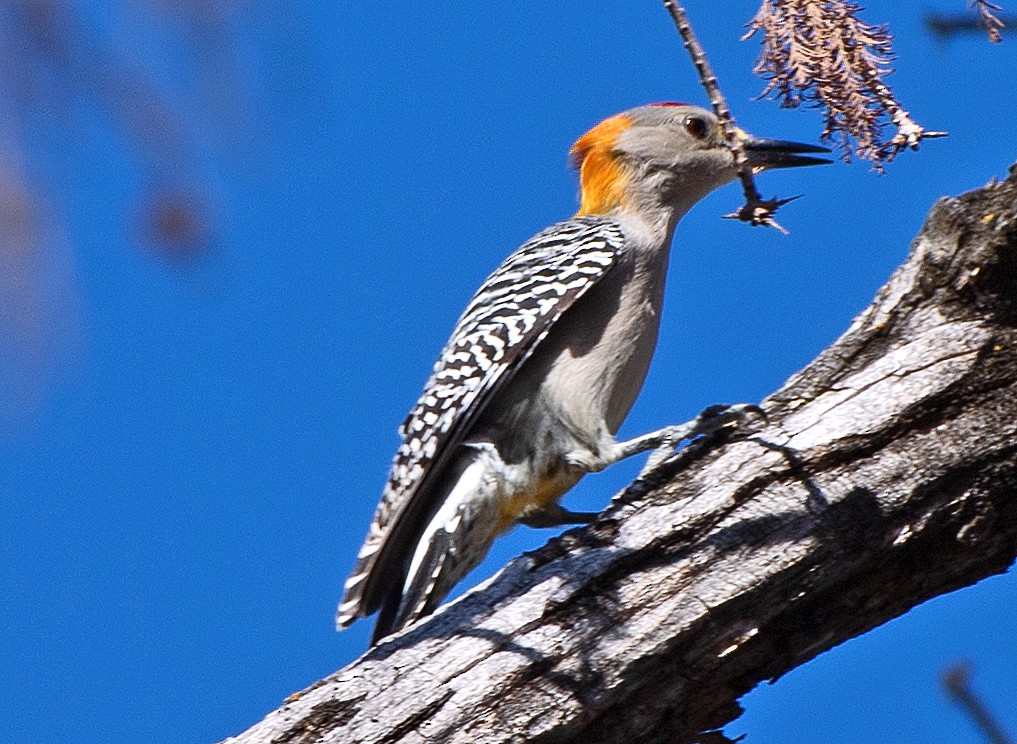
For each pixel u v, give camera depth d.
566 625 8.40
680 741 8.73
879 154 8.20
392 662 8.44
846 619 8.77
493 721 8.21
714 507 8.61
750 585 8.41
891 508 8.55
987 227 8.78
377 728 8.20
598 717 8.41
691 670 8.45
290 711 8.33
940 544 8.76
